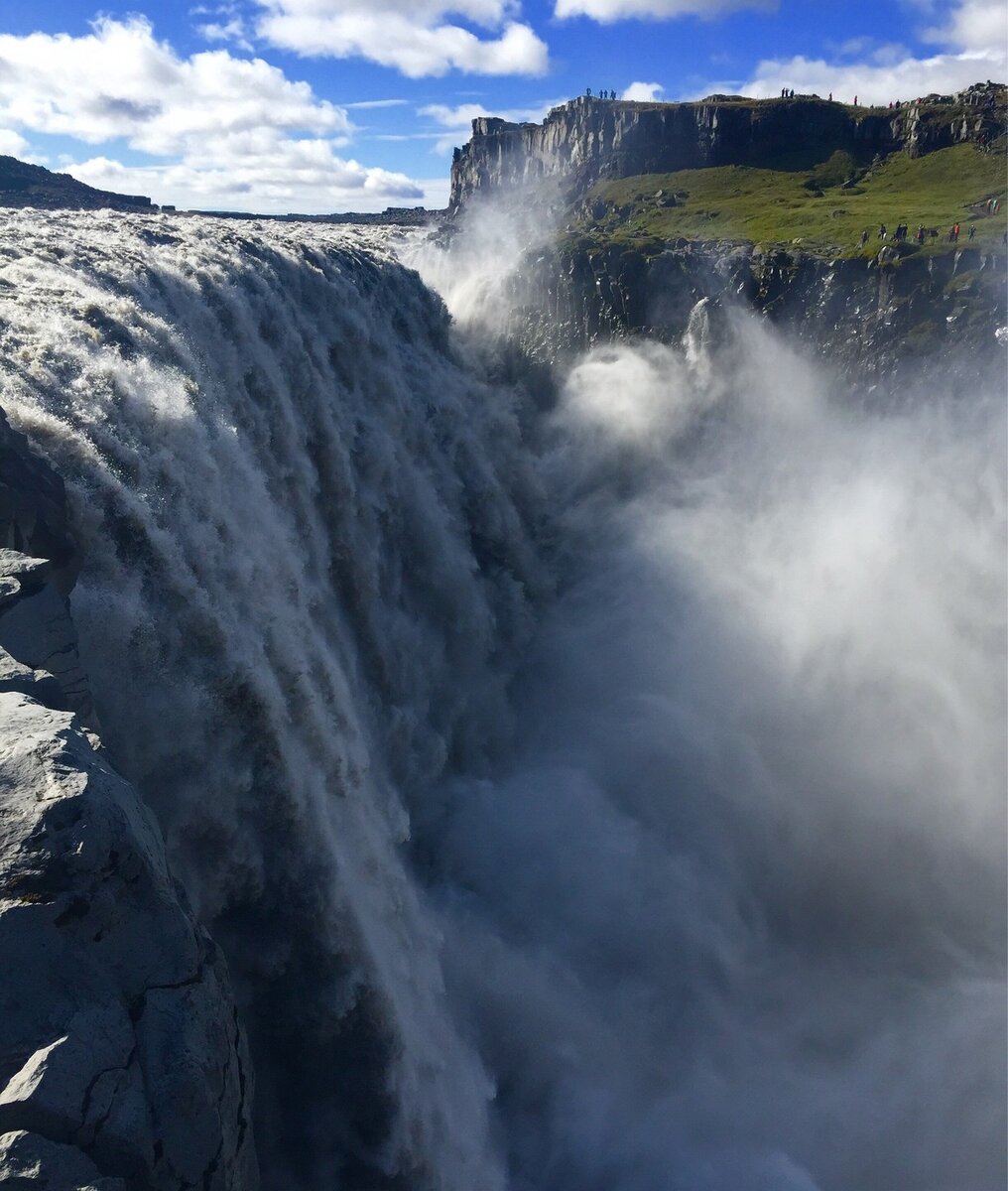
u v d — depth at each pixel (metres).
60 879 6.87
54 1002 6.51
